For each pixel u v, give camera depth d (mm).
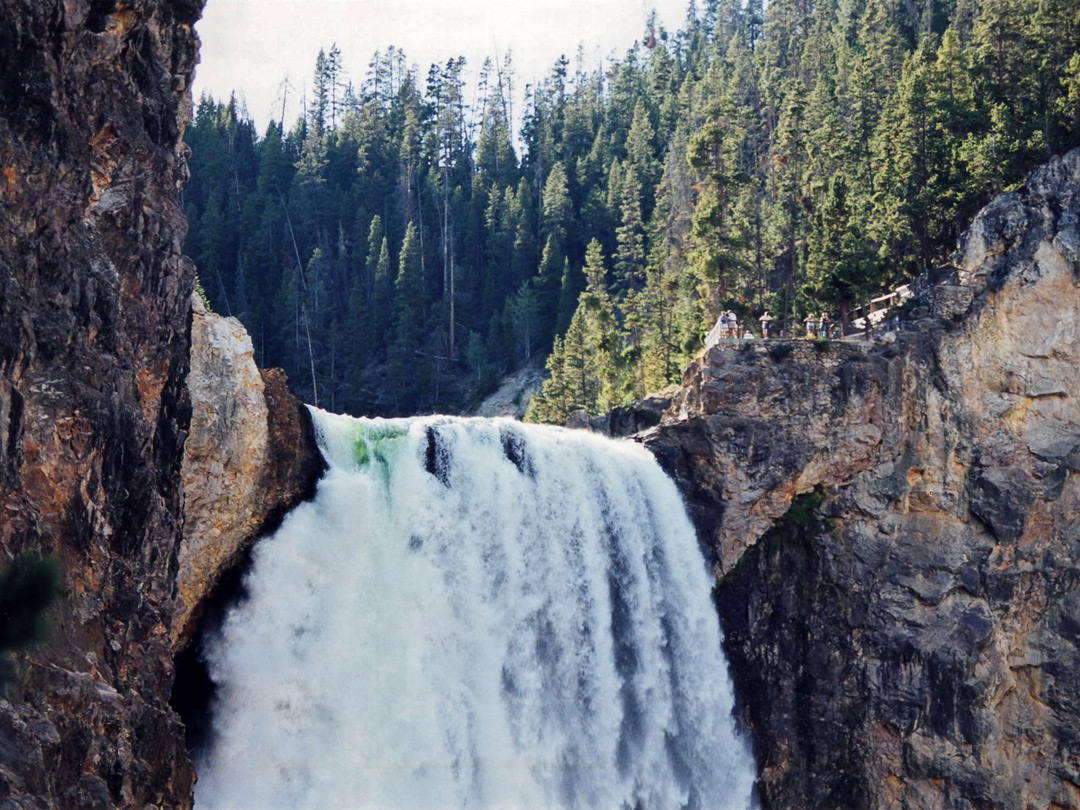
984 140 102938
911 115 111000
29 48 45875
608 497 79062
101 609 46781
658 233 165375
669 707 78812
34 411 44062
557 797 72875
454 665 70438
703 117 179875
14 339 42906
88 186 49500
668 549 80625
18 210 44938
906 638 82062
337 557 67125
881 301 102875
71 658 43594
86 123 49781
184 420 56562
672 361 119188
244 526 63750
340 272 180250
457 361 166500
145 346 52781
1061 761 82562
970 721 81375
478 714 70812
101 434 47281
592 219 182250
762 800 80812
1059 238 85750
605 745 75625
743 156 168375
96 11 50438
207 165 189625
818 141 135125
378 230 178250
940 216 105375
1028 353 85125
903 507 83812
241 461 62312
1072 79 99938
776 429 82688
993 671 82188
